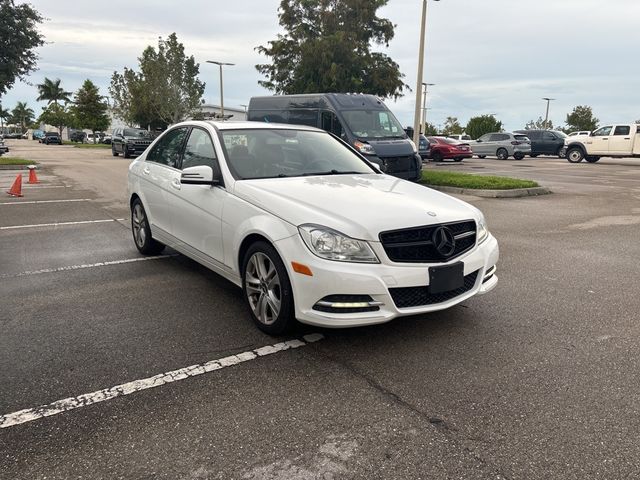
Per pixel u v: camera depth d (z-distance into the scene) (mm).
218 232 4449
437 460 2516
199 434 2727
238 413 2928
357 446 2627
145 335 4004
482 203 11344
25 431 2752
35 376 3346
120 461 2512
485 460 2514
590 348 3758
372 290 3430
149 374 3379
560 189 14227
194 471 2441
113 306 4648
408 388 3195
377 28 30797
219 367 3477
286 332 3920
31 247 6930
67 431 2754
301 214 3658
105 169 21125
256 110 16469
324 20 29672
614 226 8570
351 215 3611
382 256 3484
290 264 3602
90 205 10742
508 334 4008
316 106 14461
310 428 2781
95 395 3117
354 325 3457
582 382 3262
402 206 3830
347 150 5516
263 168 4660
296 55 30312
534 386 3213
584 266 6008
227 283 5355
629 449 2592
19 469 2453
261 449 2604
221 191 4445
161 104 46875
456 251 3814
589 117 67125
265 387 3211
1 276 5570
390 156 12844
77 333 4039
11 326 4168
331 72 28250
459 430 2758
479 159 31109
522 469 2447
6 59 21250
